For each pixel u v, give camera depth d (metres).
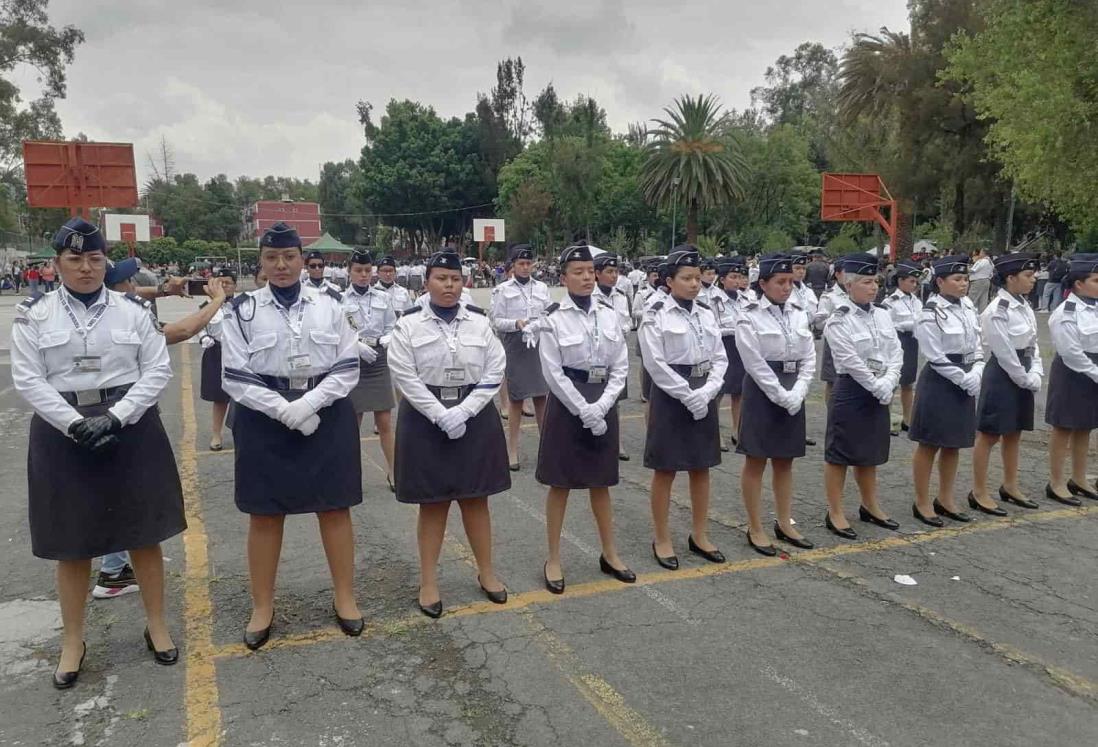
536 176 56.81
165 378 3.66
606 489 4.75
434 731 3.22
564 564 5.00
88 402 3.49
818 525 5.77
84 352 3.47
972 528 5.73
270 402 3.73
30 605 4.37
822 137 49.38
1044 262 26.58
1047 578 4.83
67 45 38.38
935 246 34.62
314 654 3.84
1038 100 14.77
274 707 3.39
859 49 31.75
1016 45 15.46
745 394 5.29
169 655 3.74
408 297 9.18
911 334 8.40
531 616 4.26
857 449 5.50
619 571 4.75
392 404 6.70
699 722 3.29
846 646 3.95
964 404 5.66
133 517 3.57
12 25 37.06
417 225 68.25
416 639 4.00
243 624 4.15
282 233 3.85
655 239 53.91
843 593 4.59
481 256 54.97
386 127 64.19
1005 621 4.25
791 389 5.20
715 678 3.64
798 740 3.18
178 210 80.31
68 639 3.59
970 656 3.87
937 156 30.67
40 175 15.59
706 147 39.81
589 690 3.53
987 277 18.92
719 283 8.53
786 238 44.66
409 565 4.96
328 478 3.92
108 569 4.48
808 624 4.19
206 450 7.70
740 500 6.39
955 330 5.61
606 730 3.24
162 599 3.80
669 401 4.87
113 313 3.58
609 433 4.64
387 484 6.71
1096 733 3.26
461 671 3.69
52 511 3.45
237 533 5.46
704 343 4.90
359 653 3.86
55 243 3.51
